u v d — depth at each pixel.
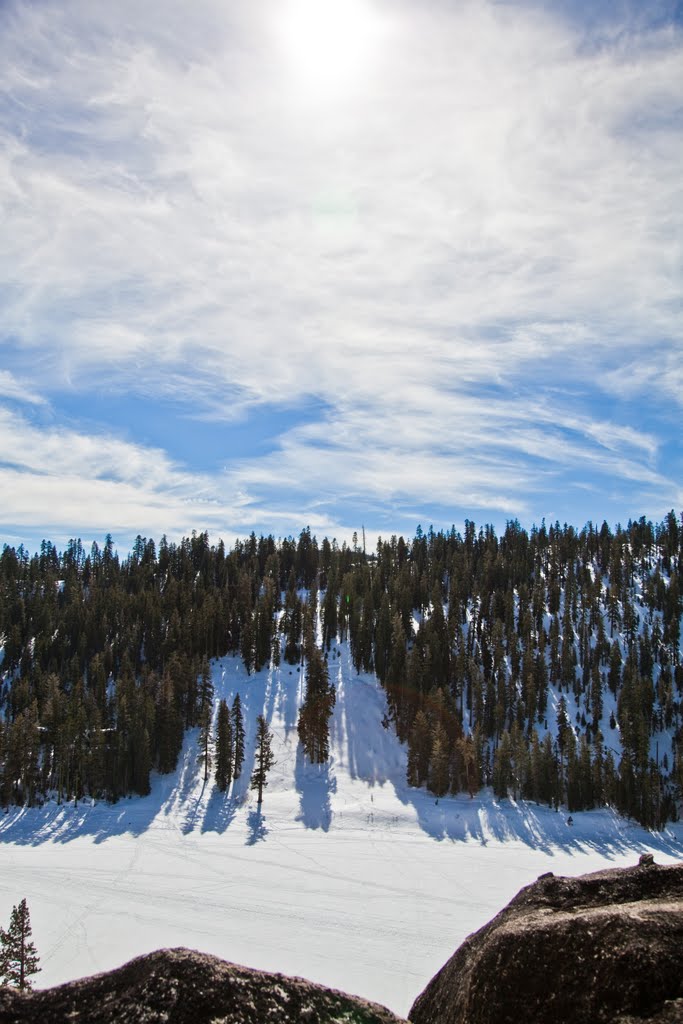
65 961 59.25
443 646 138.38
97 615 153.00
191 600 162.25
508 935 8.59
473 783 110.81
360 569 178.88
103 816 98.38
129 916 68.62
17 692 127.19
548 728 135.00
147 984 7.43
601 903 9.48
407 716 122.44
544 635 156.50
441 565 189.38
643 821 103.81
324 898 74.31
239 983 7.64
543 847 94.25
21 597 173.12
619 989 7.58
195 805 102.44
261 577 184.88
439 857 88.38
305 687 135.62
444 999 9.95
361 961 60.50
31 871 80.25
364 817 99.88
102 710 118.50
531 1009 7.88
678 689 148.62
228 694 132.38
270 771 111.88
